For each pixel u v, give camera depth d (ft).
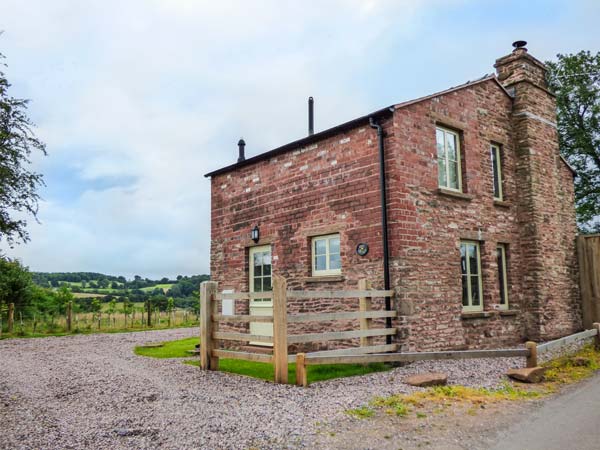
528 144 37.86
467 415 15.65
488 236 33.91
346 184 30.63
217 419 15.97
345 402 17.48
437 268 29.19
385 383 21.03
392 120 28.07
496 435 13.57
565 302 38.81
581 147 71.61
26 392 22.12
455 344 29.45
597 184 73.00
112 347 41.96
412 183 28.45
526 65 39.19
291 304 34.17
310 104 40.22
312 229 32.89
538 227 37.06
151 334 57.11
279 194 36.01
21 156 26.37
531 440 13.03
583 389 19.15
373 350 25.20
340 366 26.63
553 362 25.03
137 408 18.08
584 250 40.83
